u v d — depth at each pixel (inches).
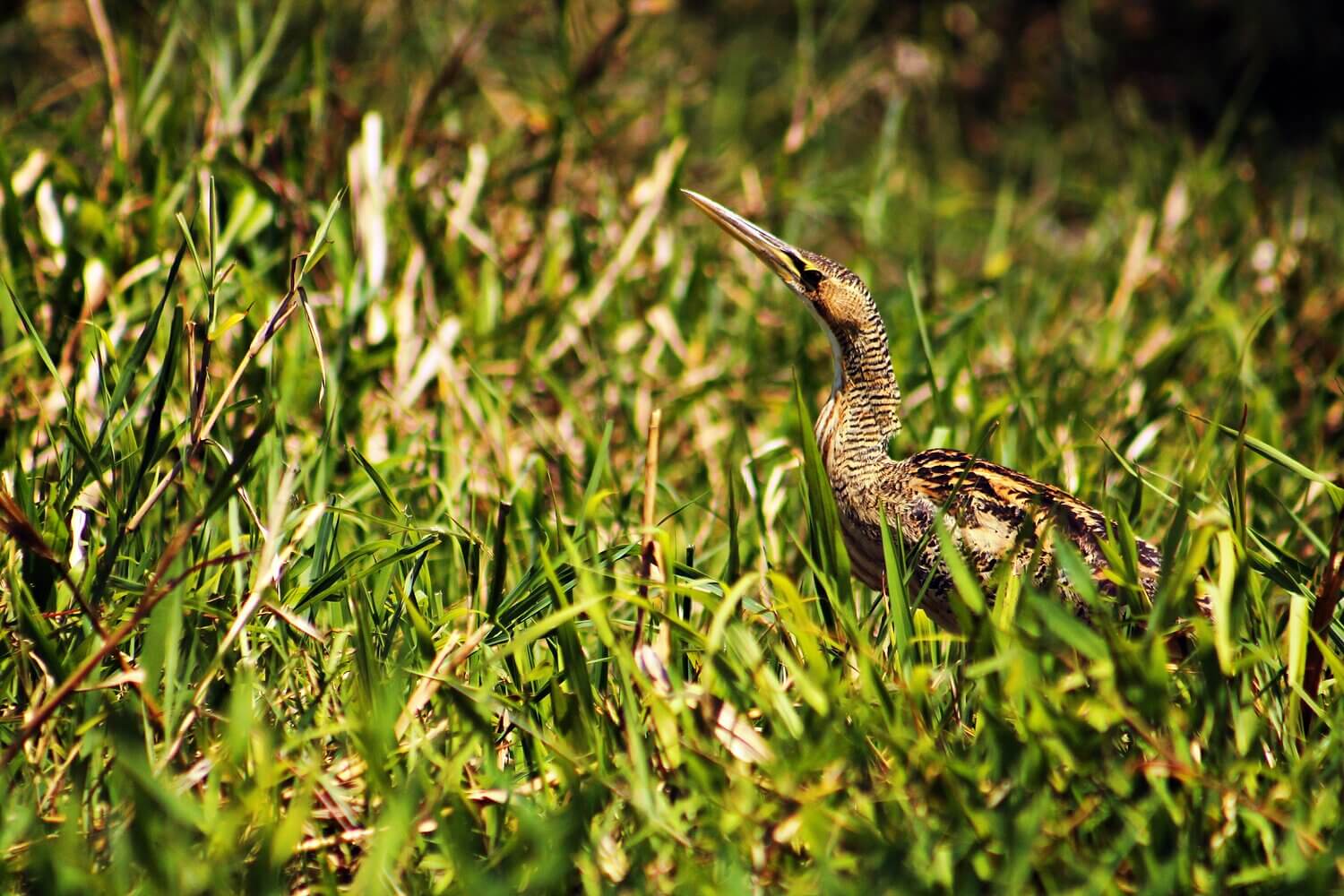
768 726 251.3
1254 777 226.7
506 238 483.5
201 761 229.5
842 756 228.2
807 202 541.0
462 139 491.5
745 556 333.1
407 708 238.8
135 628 265.3
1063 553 237.0
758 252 342.3
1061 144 788.6
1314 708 245.4
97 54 618.5
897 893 206.2
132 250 409.7
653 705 230.2
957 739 246.2
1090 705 228.7
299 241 431.8
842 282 333.1
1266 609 275.1
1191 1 820.6
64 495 285.0
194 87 478.6
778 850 218.8
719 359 462.9
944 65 775.1
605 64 525.3
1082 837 225.1
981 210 733.3
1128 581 257.9
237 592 266.5
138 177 438.6
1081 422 402.3
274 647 266.5
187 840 215.6
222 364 378.3
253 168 430.6
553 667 258.5
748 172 542.3
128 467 302.8
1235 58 813.2
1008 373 430.3
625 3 522.0
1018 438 388.8
